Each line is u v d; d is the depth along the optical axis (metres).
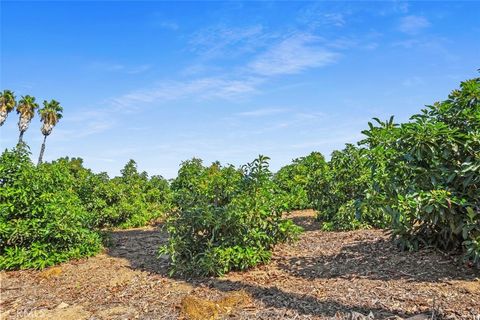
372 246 6.96
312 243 7.78
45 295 5.47
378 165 5.82
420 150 5.14
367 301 4.36
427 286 4.74
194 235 6.33
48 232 7.01
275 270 6.02
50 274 6.54
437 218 5.09
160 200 15.64
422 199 5.00
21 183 7.09
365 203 5.91
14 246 7.21
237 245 6.12
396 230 6.46
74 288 5.74
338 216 9.30
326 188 10.74
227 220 6.01
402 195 5.36
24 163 7.39
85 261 7.40
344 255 6.57
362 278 5.27
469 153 5.16
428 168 5.30
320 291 4.84
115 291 5.46
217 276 5.85
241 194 6.43
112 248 8.65
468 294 4.39
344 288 4.89
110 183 13.16
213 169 9.26
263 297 4.71
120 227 12.75
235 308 4.40
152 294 5.18
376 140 5.62
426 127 5.09
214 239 6.30
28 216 7.23
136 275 6.19
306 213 13.09
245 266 6.01
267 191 6.55
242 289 5.08
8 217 7.19
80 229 7.57
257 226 6.38
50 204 7.27
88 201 11.98
